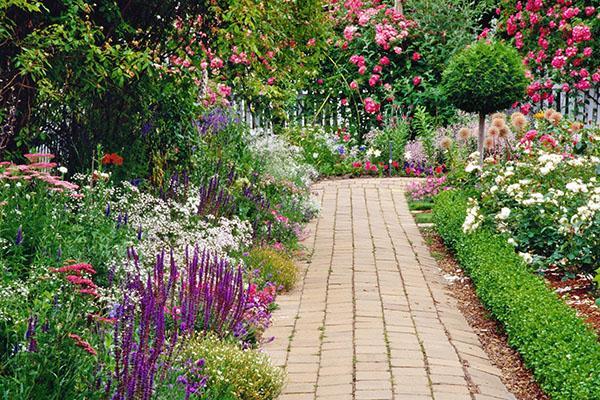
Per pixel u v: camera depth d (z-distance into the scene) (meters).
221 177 9.47
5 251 5.51
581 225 7.45
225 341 5.69
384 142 15.81
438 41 17.28
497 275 7.10
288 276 7.88
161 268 5.29
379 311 7.13
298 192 10.98
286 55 10.46
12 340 4.28
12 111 7.13
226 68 10.35
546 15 15.38
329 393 5.34
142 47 8.19
